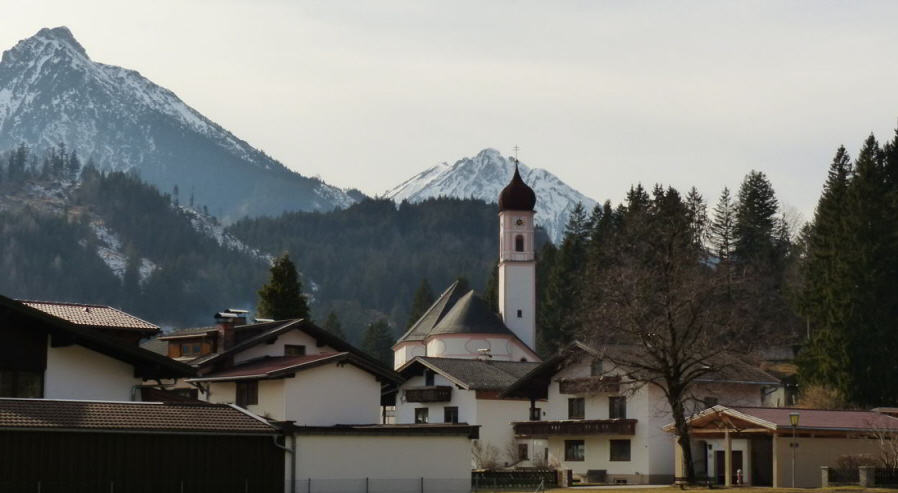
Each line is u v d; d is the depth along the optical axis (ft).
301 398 236.43
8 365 152.25
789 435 231.50
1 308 151.23
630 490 219.82
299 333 267.39
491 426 306.96
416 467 185.26
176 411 157.48
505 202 508.12
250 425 160.56
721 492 209.56
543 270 590.14
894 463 220.84
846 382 313.53
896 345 320.09
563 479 262.88
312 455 174.70
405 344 463.83
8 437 138.62
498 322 438.81
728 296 298.56
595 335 243.40
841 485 219.82
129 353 158.51
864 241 331.98
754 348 302.25
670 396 226.79
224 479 156.97
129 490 146.82
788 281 440.45
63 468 142.00
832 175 455.22
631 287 233.14
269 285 365.61
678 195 490.08
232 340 260.83
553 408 295.28
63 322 153.79
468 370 319.68
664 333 226.99
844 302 321.11
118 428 145.48
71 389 156.25
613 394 276.41
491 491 218.18
